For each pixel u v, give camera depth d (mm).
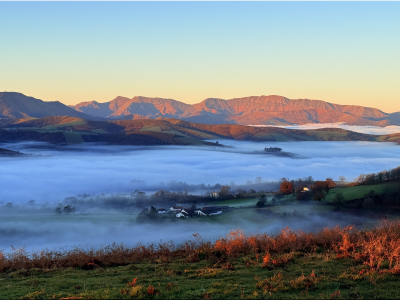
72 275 11625
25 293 9680
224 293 9336
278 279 10383
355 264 12117
